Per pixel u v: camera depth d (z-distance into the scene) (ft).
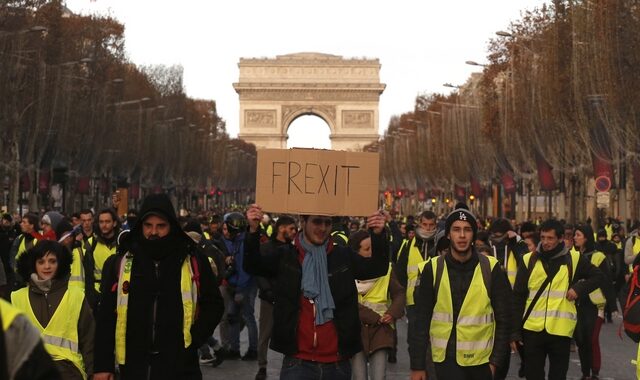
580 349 91.97
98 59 385.91
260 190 54.75
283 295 54.54
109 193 468.34
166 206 51.83
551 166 312.71
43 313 57.06
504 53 386.93
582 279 73.00
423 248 94.84
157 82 588.91
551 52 283.18
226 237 110.11
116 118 417.08
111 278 52.13
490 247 99.50
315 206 54.49
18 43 284.20
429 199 643.45
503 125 362.12
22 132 314.55
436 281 58.39
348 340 54.49
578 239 105.50
